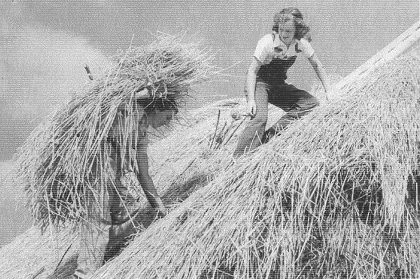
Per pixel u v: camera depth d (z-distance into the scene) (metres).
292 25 6.35
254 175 5.71
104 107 6.28
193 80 6.45
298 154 5.66
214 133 7.91
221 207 5.72
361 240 5.53
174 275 5.63
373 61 7.50
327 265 5.54
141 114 6.35
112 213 6.67
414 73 6.05
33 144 6.48
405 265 5.48
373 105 5.78
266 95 6.61
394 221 5.41
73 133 6.32
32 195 6.48
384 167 5.47
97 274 6.14
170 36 6.59
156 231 6.06
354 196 5.58
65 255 7.29
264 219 5.53
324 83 6.63
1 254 8.05
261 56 6.45
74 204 6.34
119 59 6.50
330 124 5.77
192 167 7.42
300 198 5.51
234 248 5.52
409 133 5.60
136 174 6.50
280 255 5.50
